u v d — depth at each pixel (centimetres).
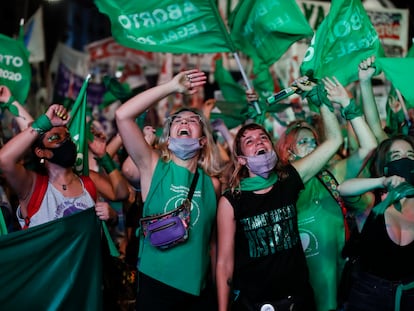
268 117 681
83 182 404
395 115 538
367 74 430
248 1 491
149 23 467
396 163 387
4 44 493
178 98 837
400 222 375
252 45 505
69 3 1109
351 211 438
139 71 946
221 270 379
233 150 400
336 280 418
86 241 382
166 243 363
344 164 440
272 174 394
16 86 498
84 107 441
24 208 384
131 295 439
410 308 371
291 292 375
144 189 388
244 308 379
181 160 387
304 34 473
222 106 605
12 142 364
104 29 1137
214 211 390
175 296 370
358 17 452
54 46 1102
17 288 359
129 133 373
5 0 970
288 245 380
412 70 420
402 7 929
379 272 377
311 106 495
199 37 480
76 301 378
